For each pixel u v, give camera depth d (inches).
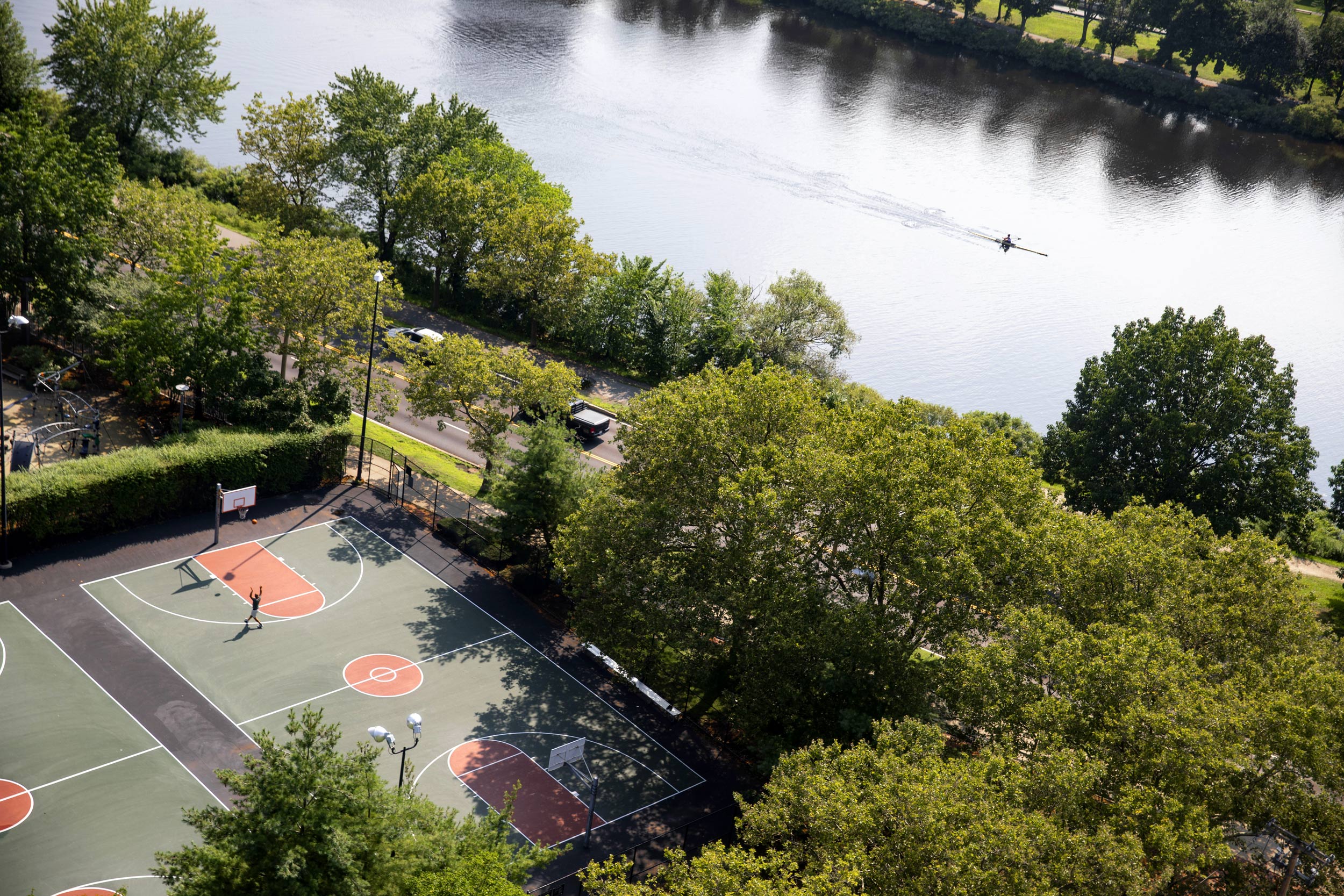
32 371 2600.9
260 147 3964.1
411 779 1454.2
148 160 4274.1
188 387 2605.8
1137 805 1325.0
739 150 6855.3
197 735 1780.3
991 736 1669.5
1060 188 6628.9
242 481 2391.7
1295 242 6146.7
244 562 2241.6
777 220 5989.2
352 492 2559.1
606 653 2069.4
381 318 2913.4
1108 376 3002.0
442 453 2910.9
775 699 1829.5
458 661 2078.0
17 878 1471.5
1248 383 2819.9
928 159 6909.5
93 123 4106.8
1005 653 1622.8
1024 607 1792.6
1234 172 6811.0
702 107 7436.0
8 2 4254.4
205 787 1678.2
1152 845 1315.2
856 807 1316.4
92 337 2586.1
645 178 6323.8
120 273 2881.4
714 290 4040.4
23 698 1785.2
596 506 2022.6
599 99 7362.2
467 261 3998.5
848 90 7770.7
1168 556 1889.8
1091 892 1233.4
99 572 2122.3
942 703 1940.2
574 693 2048.5
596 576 1998.0
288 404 2527.1
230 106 6038.4
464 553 2421.3
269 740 1173.7
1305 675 1551.4
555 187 4707.2
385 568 2317.9
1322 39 6688.0
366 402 2536.9
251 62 6835.6
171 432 2522.1
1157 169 6791.3
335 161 4005.9
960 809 1264.8
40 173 2541.8
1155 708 1456.7
